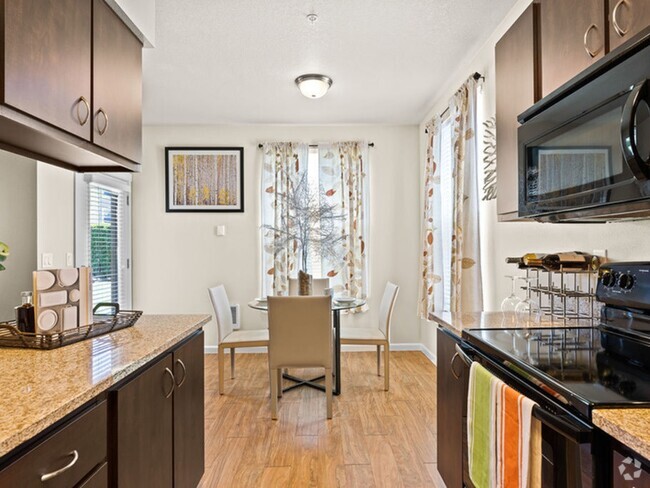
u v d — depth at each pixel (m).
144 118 4.52
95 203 3.89
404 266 4.77
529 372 1.15
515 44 1.85
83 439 1.03
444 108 3.79
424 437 2.65
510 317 2.01
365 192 4.74
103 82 1.64
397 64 3.22
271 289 4.69
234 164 4.76
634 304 1.30
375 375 3.92
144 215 4.73
